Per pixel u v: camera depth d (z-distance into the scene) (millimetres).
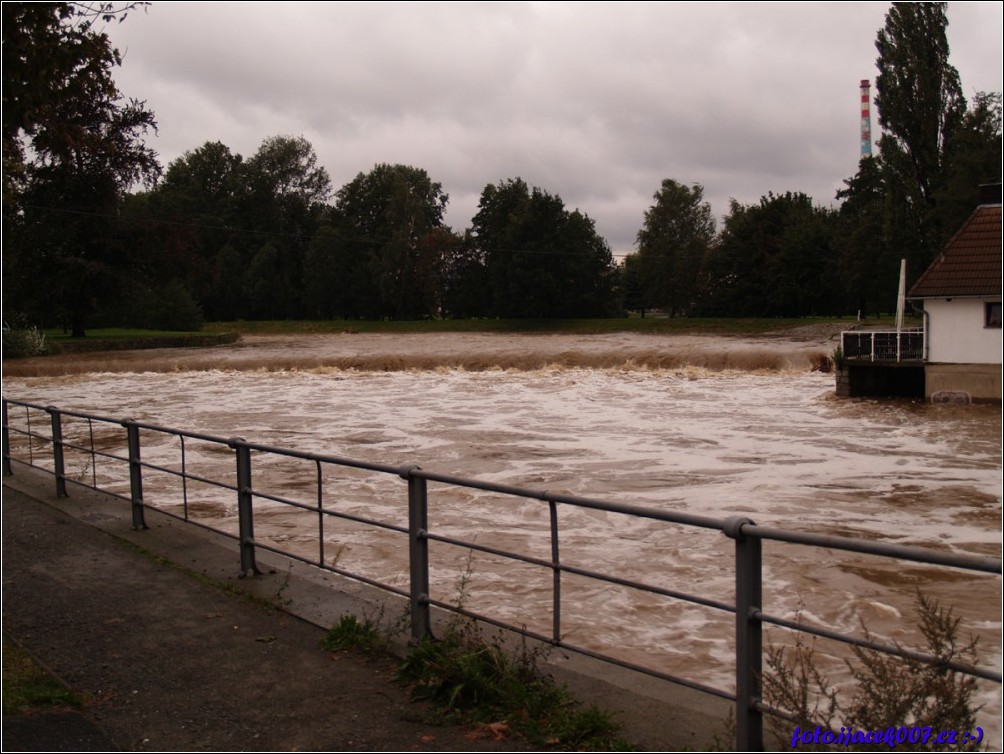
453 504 12680
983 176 53812
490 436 21406
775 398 30984
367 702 4449
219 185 118438
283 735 4098
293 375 44875
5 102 5129
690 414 26078
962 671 3291
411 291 104062
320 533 6191
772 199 94062
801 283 86688
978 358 29938
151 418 26469
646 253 105000
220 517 11711
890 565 9531
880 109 58406
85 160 59906
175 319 88750
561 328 89312
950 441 20734
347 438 21312
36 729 4176
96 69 5539
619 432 22109
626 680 4676
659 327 83062
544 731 4039
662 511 3961
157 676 4844
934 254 56875
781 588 8781
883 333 32094
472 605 7996
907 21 57219
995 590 8609
